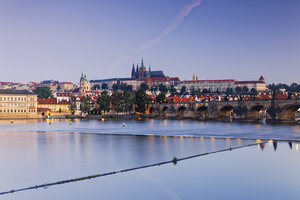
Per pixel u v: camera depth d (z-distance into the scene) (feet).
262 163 287.07
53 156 310.45
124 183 226.79
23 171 252.83
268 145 382.83
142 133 538.47
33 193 205.98
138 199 198.90
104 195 204.33
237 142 408.87
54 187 217.36
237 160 297.33
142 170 258.98
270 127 629.10
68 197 200.13
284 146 374.63
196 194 207.92
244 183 230.07
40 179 233.14
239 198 203.00
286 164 283.38
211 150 346.74
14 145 383.04
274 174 252.83
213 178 241.14
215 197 204.33
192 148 360.07
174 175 247.29
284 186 225.76
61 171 253.03
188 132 552.00
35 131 582.35
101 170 257.14
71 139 444.96
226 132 542.98
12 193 205.87
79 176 240.53
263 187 222.69
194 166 273.95
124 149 352.08
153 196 204.23
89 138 457.68
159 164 278.87
